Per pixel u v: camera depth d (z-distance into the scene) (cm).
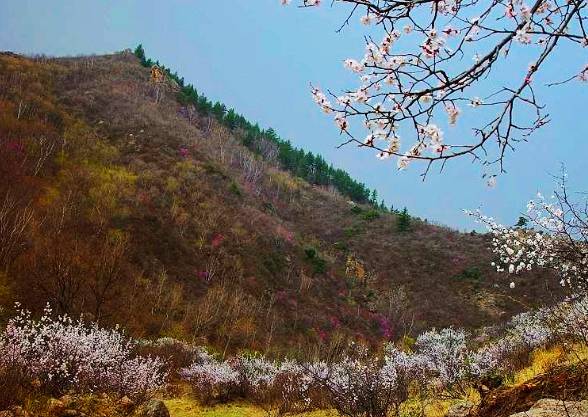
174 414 1120
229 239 4266
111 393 872
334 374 898
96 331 1036
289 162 10288
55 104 5681
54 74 6888
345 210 7888
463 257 5900
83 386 820
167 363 1424
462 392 738
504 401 479
